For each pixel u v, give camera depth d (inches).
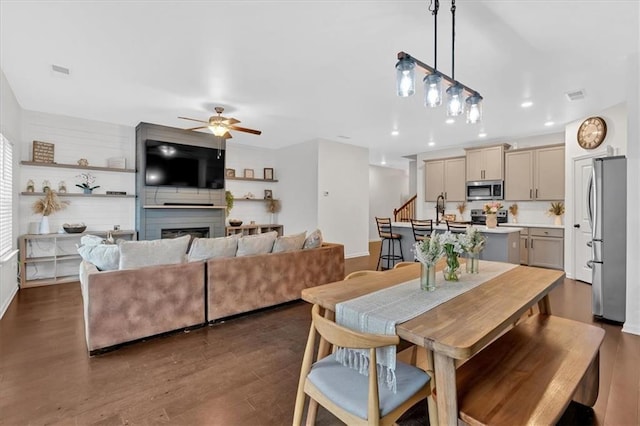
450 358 47.2
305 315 137.3
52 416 70.1
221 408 73.4
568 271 199.6
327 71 130.7
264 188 305.0
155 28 100.4
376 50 113.3
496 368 58.3
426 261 71.7
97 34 104.2
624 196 125.6
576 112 179.5
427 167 298.0
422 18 93.7
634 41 105.3
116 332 103.3
